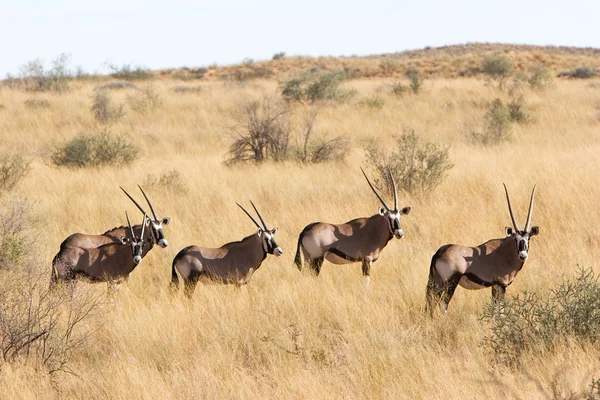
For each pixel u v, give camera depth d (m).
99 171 59.84
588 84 123.31
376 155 53.06
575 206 40.16
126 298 29.89
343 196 46.59
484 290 29.22
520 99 89.12
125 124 88.81
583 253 33.22
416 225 40.03
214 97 108.38
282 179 53.34
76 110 97.38
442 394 20.77
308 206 44.12
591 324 24.02
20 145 75.81
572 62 178.12
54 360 24.08
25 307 25.23
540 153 60.09
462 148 67.69
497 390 20.88
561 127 79.50
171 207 45.34
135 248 30.11
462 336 25.25
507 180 47.09
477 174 49.88
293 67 182.25
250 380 22.58
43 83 124.38
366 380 22.39
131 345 25.45
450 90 114.81
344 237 32.00
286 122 67.94
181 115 92.94
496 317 24.41
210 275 29.66
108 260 30.33
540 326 24.19
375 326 26.14
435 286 27.02
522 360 22.14
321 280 31.27
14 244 31.34
